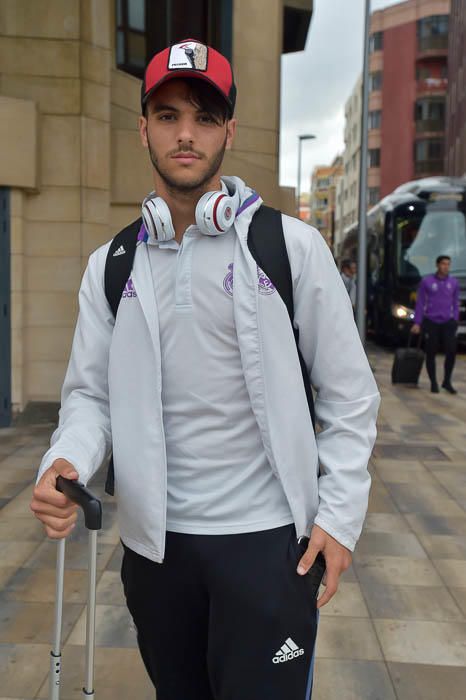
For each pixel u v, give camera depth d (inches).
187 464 57.4
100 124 309.3
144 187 325.1
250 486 57.1
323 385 58.1
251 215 57.1
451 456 249.6
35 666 108.0
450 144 2282.2
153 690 101.9
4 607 127.4
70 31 298.5
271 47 471.5
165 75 54.7
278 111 481.7
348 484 56.0
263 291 55.1
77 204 305.0
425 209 637.9
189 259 56.0
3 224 290.5
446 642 117.8
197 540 56.9
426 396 386.9
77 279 307.6
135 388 57.5
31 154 288.5
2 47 294.7
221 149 57.4
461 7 2052.2
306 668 57.7
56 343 308.3
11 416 290.0
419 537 168.1
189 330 56.0
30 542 159.9
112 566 146.2
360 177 472.4
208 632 58.6
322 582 58.0
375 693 102.7
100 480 212.1
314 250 56.8
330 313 56.6
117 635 117.5
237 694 56.8
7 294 292.2
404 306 630.5
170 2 405.4
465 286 611.5
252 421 56.8
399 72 2561.5
